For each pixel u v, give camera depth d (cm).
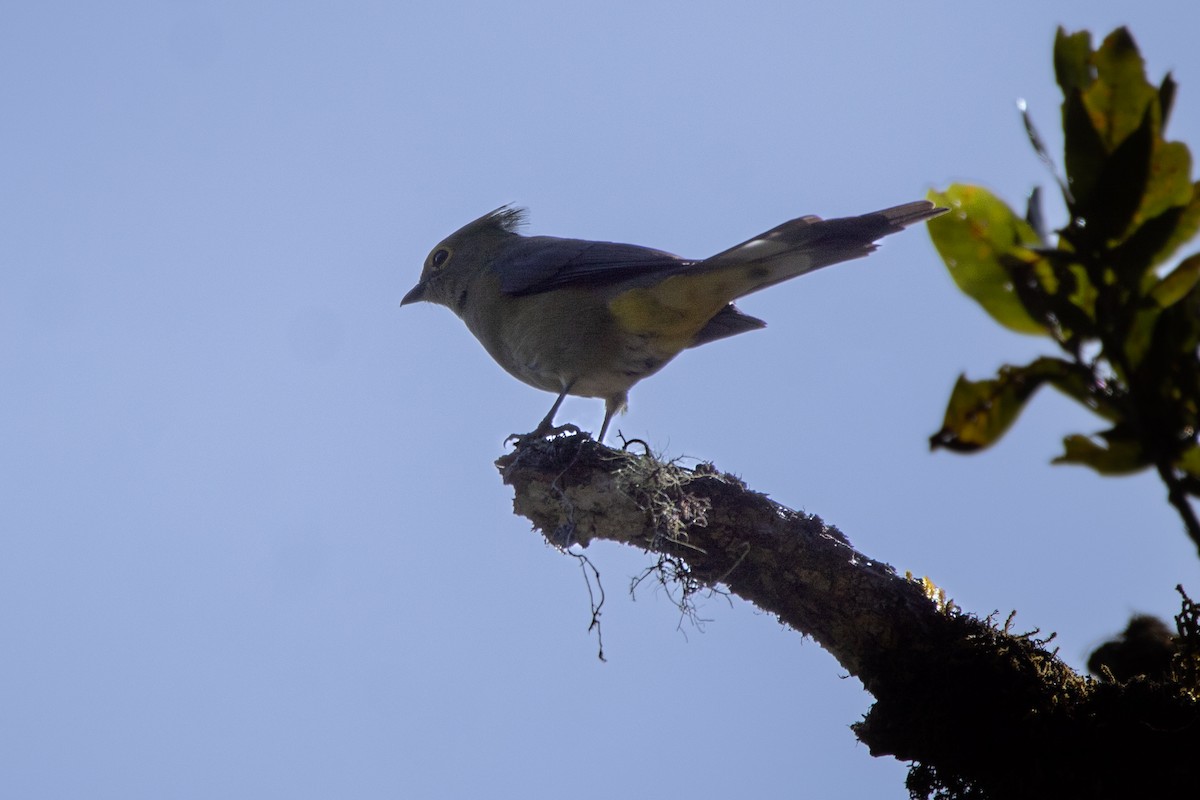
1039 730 838
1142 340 519
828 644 950
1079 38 538
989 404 556
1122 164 509
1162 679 864
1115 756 807
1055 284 550
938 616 915
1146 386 508
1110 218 515
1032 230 578
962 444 558
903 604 922
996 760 851
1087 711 832
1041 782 820
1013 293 570
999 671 873
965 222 580
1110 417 548
